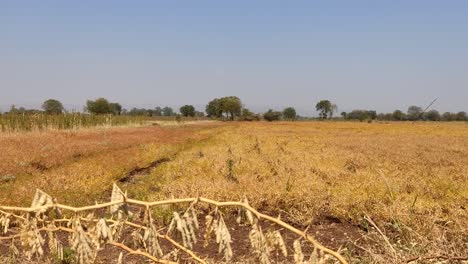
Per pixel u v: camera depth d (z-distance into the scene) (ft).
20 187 29.04
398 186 32.14
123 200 4.29
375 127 209.56
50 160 46.62
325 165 49.42
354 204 25.22
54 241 4.47
